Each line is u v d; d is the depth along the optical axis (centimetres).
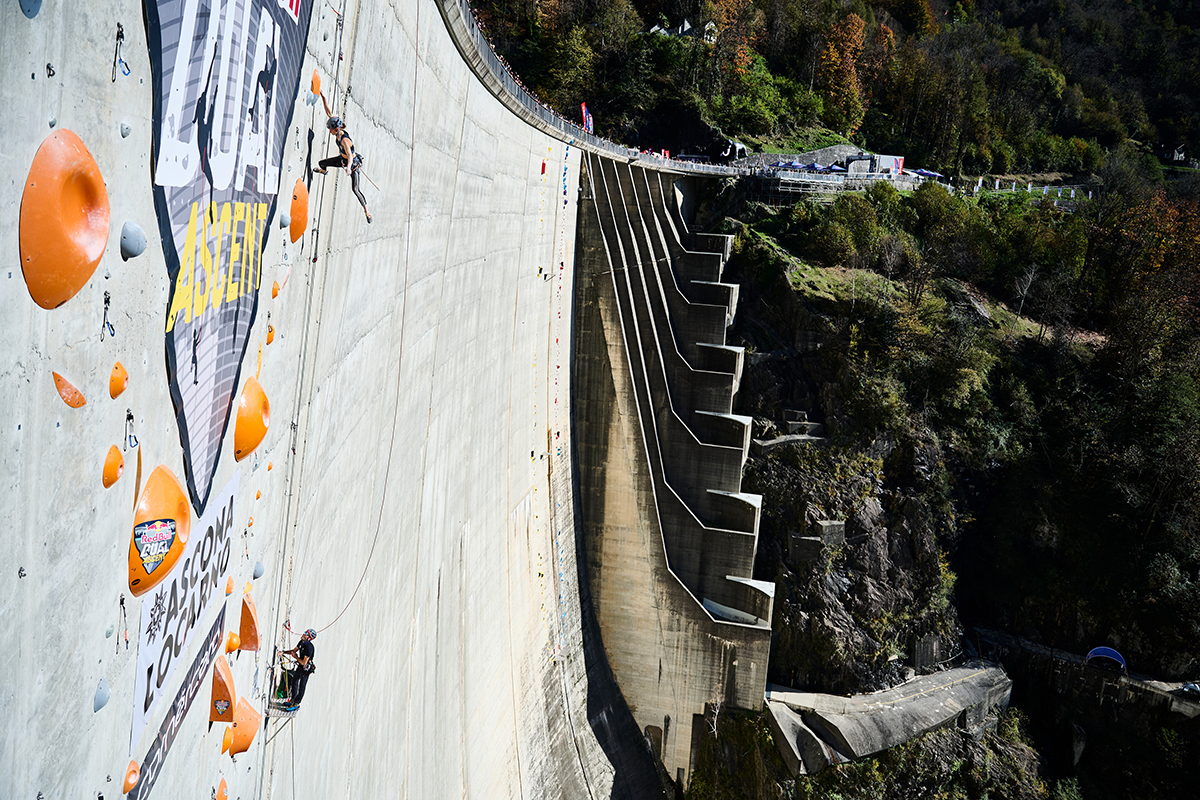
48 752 630
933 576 5194
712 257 5712
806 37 9594
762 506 5309
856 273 5994
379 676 2091
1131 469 5319
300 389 1418
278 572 1354
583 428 5050
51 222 568
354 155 1355
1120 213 6956
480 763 3167
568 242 4672
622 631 5147
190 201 841
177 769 951
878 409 5378
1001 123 10425
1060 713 4991
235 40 910
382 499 2088
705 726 5012
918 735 4678
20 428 559
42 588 605
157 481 805
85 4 604
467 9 2539
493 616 3431
